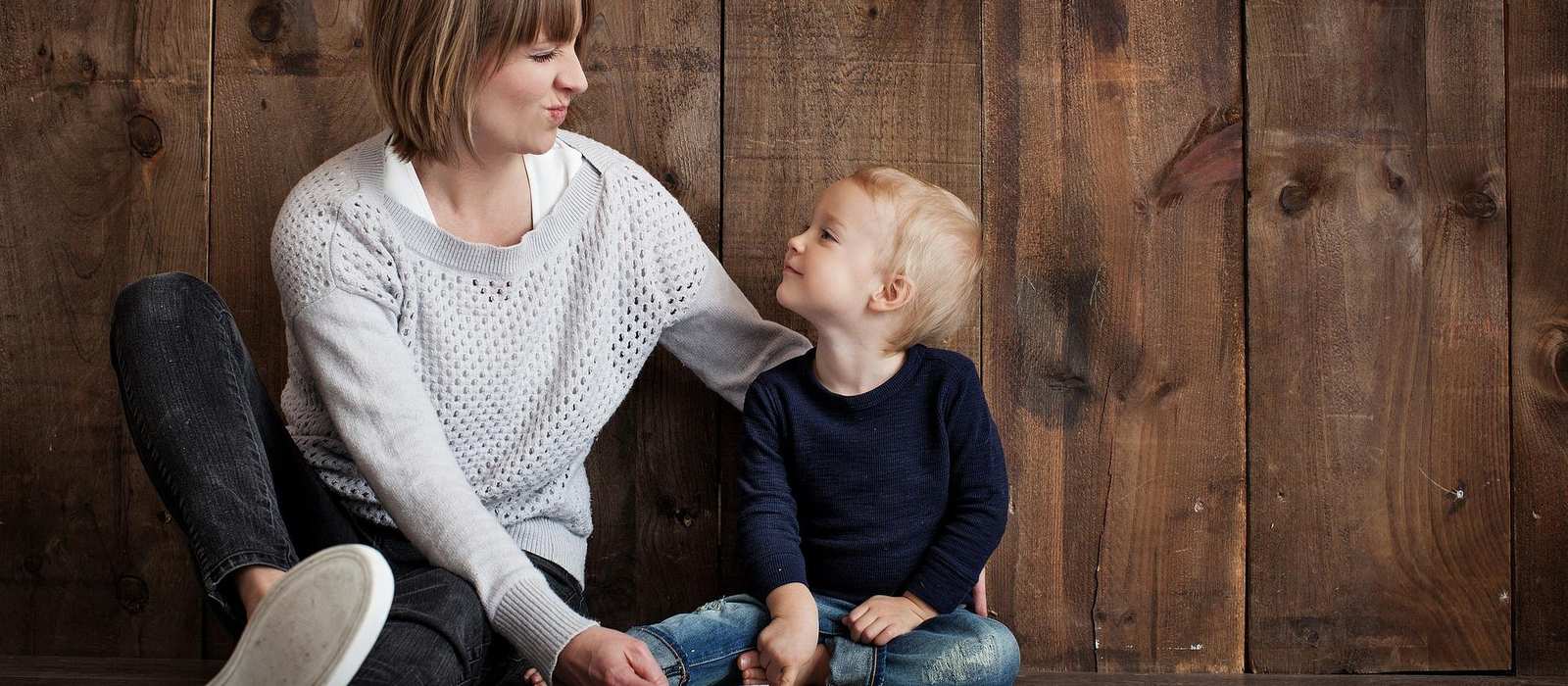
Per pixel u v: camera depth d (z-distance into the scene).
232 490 0.95
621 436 1.44
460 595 0.97
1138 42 1.42
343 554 0.84
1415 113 1.42
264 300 1.42
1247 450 1.43
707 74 1.42
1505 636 1.42
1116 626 1.43
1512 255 1.42
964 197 1.42
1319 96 1.42
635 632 1.15
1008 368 1.43
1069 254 1.42
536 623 0.96
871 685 1.15
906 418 1.27
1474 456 1.42
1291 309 1.42
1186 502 1.43
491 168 1.15
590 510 1.37
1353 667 1.43
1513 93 1.42
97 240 1.42
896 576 1.25
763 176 1.42
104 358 1.42
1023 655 1.43
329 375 1.08
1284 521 1.43
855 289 1.24
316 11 1.41
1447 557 1.43
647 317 1.25
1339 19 1.42
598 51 1.42
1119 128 1.42
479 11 1.04
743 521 1.25
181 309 1.03
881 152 1.42
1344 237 1.42
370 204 1.13
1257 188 1.42
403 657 0.90
